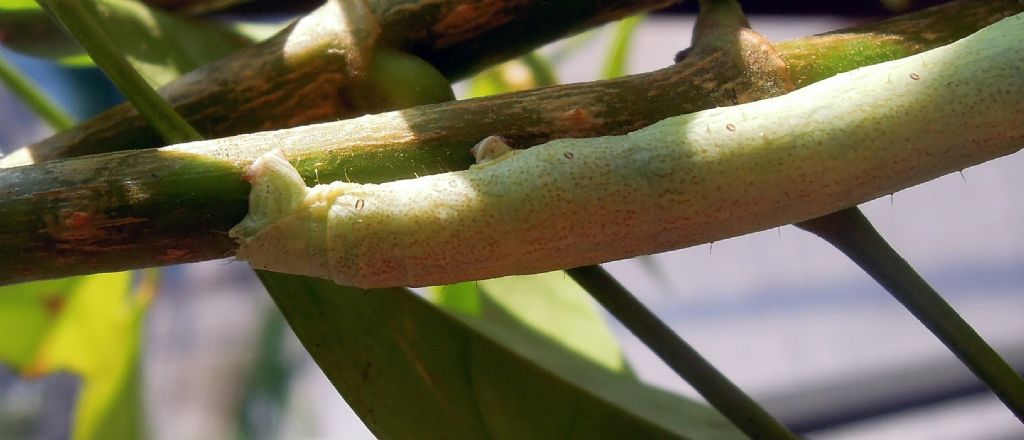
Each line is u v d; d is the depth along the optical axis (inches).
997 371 3.7
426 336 4.2
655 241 3.9
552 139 3.8
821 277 14.6
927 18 4.0
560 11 4.1
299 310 4.1
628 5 4.2
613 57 5.9
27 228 3.5
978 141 3.8
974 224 14.5
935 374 12.5
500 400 4.2
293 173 3.7
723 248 15.0
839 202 3.8
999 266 14.1
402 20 4.0
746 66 3.9
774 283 14.7
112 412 5.7
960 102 3.8
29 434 14.6
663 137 3.8
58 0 3.6
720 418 4.7
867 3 5.5
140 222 3.5
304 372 13.2
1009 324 13.3
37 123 14.3
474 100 3.8
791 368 13.5
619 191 3.8
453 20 4.1
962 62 3.8
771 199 3.8
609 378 4.8
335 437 15.2
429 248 3.8
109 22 4.7
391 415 4.1
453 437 4.1
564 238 3.8
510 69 6.2
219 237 3.6
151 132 4.2
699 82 3.8
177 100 4.1
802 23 6.4
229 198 3.6
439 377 4.2
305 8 5.2
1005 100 3.8
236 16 5.2
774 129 3.8
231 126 4.1
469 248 3.8
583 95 3.8
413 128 3.8
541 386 4.3
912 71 3.8
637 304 3.9
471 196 3.7
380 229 3.8
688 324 14.4
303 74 4.0
